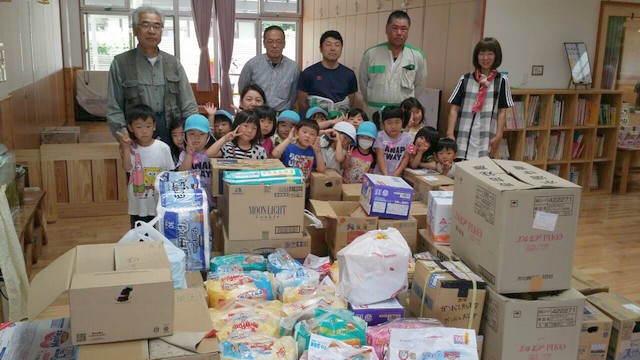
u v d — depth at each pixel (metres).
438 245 2.48
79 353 1.45
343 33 8.85
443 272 2.06
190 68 10.82
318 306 2.00
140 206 3.08
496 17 5.39
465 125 3.97
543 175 2.09
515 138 5.85
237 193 2.38
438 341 1.76
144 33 3.19
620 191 6.40
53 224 4.64
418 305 2.12
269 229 2.45
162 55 3.34
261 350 1.75
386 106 3.95
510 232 1.91
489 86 3.88
